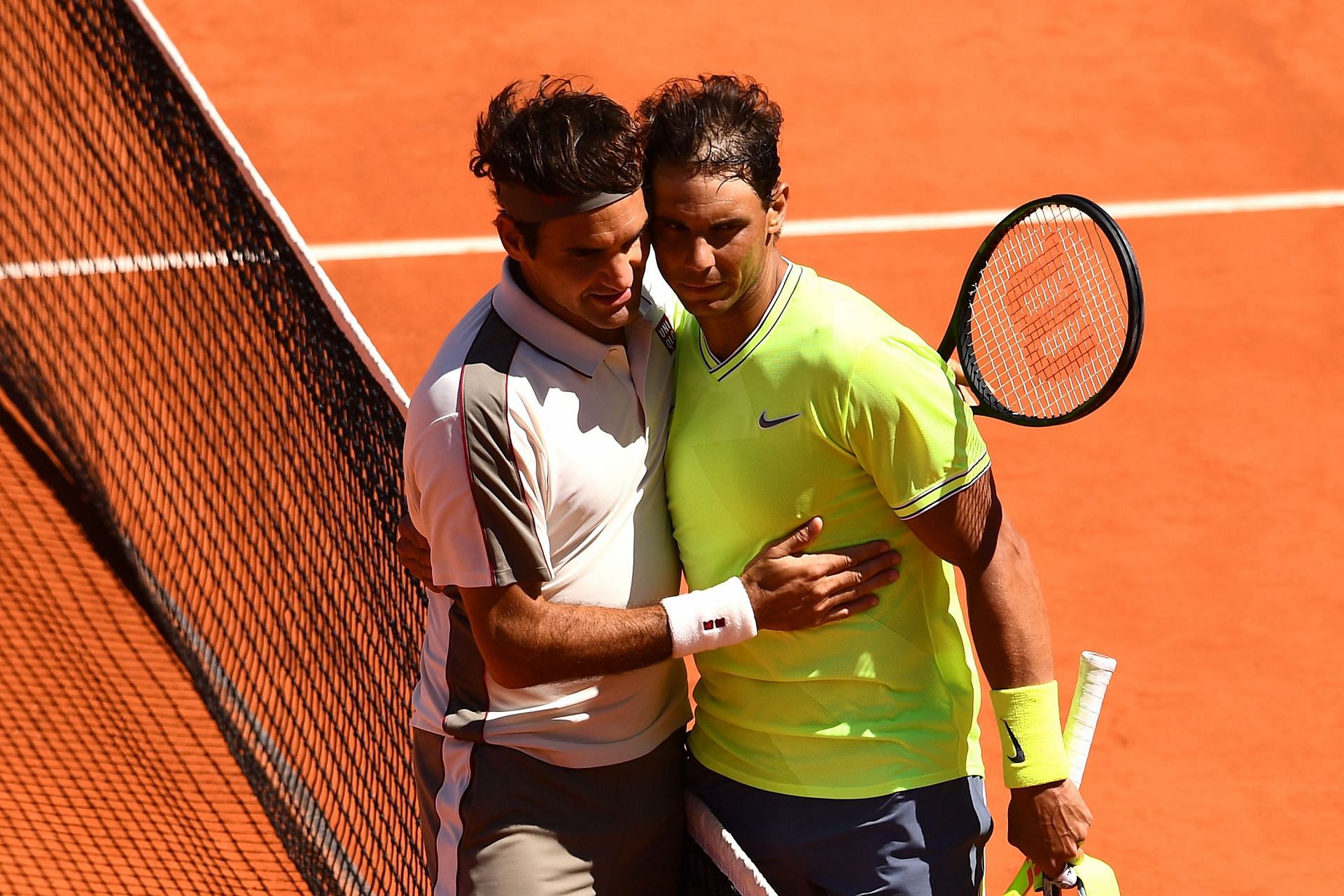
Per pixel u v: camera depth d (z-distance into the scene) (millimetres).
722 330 11266
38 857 17438
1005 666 11188
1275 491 25281
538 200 10305
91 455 24094
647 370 11602
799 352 10938
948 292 31453
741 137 10445
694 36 41188
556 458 11117
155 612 21172
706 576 11867
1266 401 27578
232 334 24984
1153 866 18422
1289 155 35719
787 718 11719
